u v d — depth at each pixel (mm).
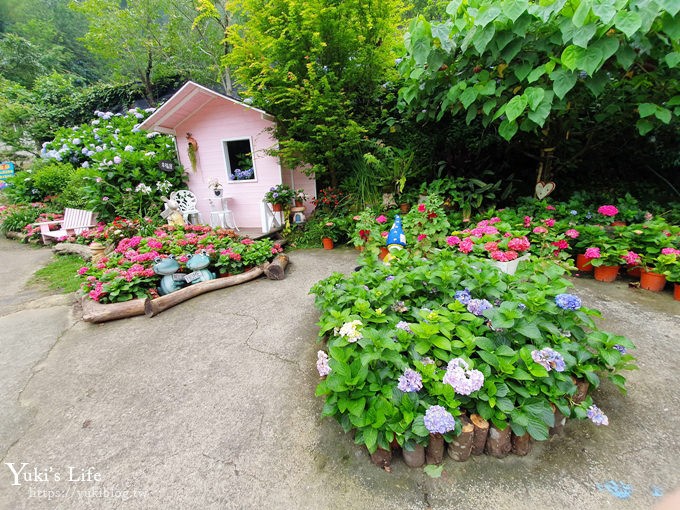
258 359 2023
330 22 4059
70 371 2004
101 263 3229
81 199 5883
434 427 1089
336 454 1316
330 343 1594
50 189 7188
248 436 1442
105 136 7391
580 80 2625
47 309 3018
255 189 5547
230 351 2129
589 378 1299
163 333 2424
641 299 2453
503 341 1397
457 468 1205
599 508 1050
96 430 1529
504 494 1111
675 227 2703
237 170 5645
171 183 5578
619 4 1958
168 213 4828
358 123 4809
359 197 4750
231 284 3273
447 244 2734
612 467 1187
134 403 1695
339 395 1273
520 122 2947
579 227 3033
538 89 2426
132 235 4586
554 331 1412
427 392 1275
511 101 2533
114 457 1376
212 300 2979
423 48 2799
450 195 4078
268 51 4371
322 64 4531
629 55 2205
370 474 1219
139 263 3158
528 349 1317
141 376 1918
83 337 2432
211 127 5480
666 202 4141
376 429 1183
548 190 3797
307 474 1243
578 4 2100
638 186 4430
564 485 1130
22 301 3254
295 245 4766
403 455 1245
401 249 2506
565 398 1318
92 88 10633
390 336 1443
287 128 4844
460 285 1814
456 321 1499
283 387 1756
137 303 2717
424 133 4336
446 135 4391
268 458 1323
